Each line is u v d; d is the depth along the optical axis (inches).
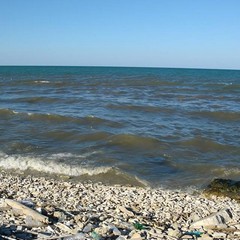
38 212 348.5
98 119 1000.2
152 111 1208.2
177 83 2711.6
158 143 773.3
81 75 3986.2
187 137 829.8
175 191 528.4
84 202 444.5
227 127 971.9
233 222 384.5
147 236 321.4
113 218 373.4
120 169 615.2
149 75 4301.2
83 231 318.0
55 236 298.0
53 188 507.5
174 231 339.0
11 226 310.3
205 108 1309.1
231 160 679.7
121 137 794.2
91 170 609.6
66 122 972.6
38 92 1804.9
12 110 1087.0
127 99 1537.9
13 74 3949.3
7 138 794.8
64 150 717.3
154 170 621.9
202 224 370.3
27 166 624.7
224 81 3213.6
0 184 520.1
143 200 465.1
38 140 786.8
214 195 506.9
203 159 684.1
